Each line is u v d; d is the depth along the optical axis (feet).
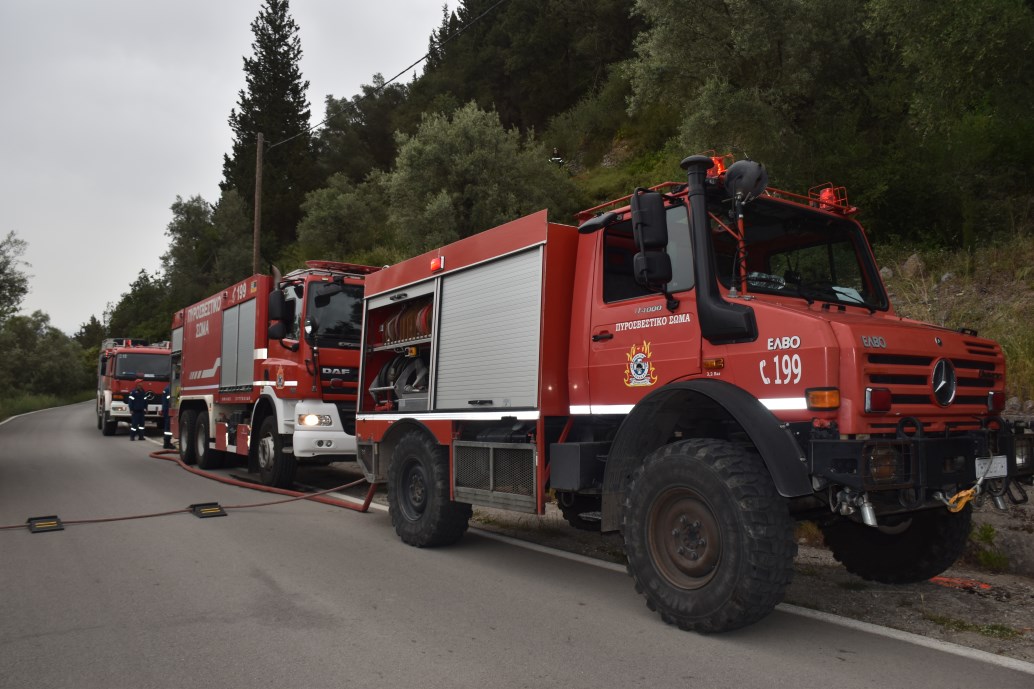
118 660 12.97
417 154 69.97
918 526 17.04
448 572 19.43
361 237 102.17
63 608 16.11
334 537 24.06
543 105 117.60
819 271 17.47
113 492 34.47
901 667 12.44
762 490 13.51
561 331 18.78
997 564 19.31
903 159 43.11
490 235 20.77
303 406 32.94
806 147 46.91
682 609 14.05
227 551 21.85
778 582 13.19
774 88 48.03
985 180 41.65
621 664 12.62
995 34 33.94
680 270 16.07
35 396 193.26
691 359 15.55
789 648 13.42
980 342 16.11
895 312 18.17
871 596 16.99
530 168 72.54
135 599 16.80
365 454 27.25
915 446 13.56
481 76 132.77
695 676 12.05
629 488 15.43
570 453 17.28
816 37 46.37
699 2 48.01
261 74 179.01
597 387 17.74
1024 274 35.01
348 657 13.03
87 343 365.81
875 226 43.14
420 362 24.56
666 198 16.60
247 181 169.48
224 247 157.38
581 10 113.70
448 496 21.74
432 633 14.35
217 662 12.84
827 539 18.69
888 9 37.70
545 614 15.65
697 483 13.98
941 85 37.22
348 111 162.30
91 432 82.69
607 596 17.11
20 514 28.43
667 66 50.52
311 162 162.30
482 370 20.61
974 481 14.55
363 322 27.63
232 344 40.57
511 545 22.95
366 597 16.94
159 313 164.04
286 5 180.65
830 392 13.05
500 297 20.25
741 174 15.40
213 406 42.60
